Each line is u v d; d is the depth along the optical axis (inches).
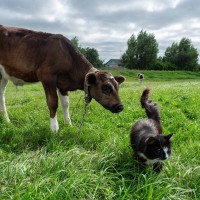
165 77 490.3
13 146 48.4
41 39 58.1
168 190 34.5
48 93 57.2
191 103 86.0
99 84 52.9
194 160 44.3
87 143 50.1
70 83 59.2
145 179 36.3
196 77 514.6
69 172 36.9
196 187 36.9
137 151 42.4
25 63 58.6
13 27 61.8
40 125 58.9
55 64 56.9
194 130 59.9
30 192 31.1
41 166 38.7
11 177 35.6
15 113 70.0
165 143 39.5
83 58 58.7
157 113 50.4
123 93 114.3
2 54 60.3
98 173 38.6
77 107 80.7
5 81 64.6
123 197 32.9
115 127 61.8
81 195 33.6
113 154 43.6
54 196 31.5
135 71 534.0
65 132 55.1
